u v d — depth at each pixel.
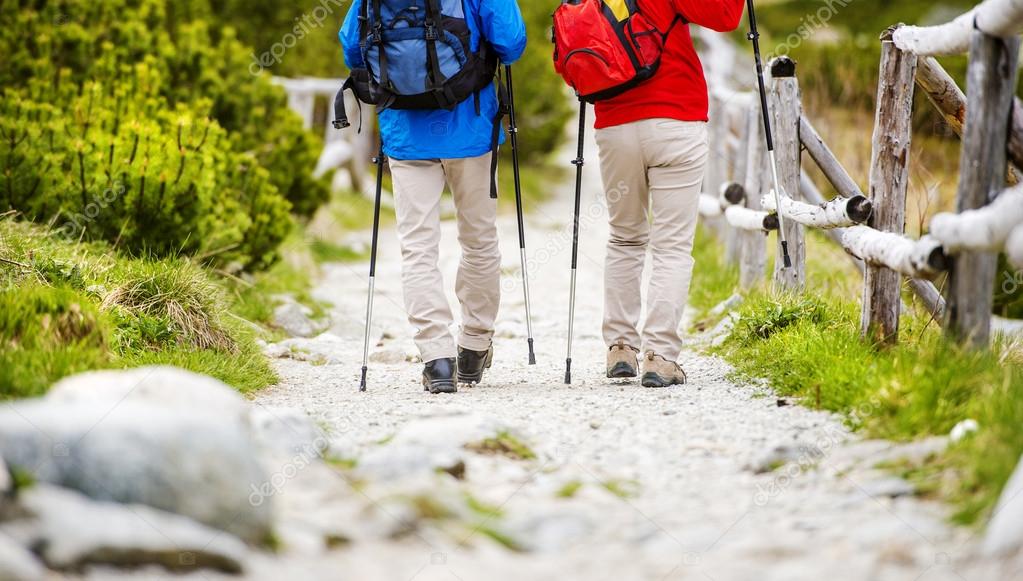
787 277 12.60
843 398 8.21
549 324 15.69
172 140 13.93
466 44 9.64
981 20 7.20
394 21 9.53
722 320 13.36
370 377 11.31
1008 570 5.04
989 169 7.32
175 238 13.62
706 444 7.55
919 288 10.89
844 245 9.68
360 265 21.70
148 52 17.53
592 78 9.71
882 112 9.44
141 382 6.29
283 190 19.56
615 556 5.65
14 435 5.36
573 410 8.88
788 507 6.23
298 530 5.77
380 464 6.82
